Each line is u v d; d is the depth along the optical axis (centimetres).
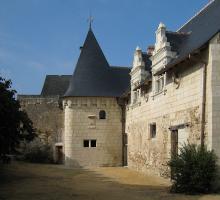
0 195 1520
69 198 1442
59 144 3503
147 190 1644
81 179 2141
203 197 1416
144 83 2441
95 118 3186
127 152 3055
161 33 2194
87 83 3225
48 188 1736
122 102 3219
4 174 2297
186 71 1847
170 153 2009
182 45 2159
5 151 1959
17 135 2016
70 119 3178
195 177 1509
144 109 2523
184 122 1847
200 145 1639
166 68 1953
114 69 3453
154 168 2297
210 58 1608
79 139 3161
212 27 1836
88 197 1463
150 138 2389
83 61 3303
